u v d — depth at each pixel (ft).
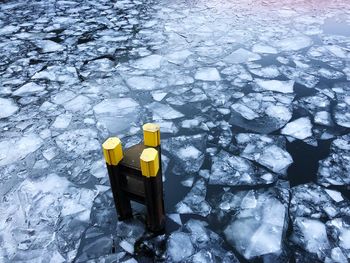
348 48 15.23
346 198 7.37
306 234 6.56
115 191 5.95
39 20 18.29
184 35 16.55
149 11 20.21
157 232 6.51
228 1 22.85
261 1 23.09
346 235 6.54
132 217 6.78
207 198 7.39
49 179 7.90
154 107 10.78
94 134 9.51
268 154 8.69
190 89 11.82
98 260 6.09
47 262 6.08
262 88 11.85
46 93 11.53
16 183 7.79
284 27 17.85
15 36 16.10
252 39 16.16
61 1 21.93
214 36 16.47
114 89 11.82
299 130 9.61
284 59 14.10
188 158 8.57
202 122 9.99
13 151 8.79
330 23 18.63
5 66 13.30
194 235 6.54
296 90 11.73
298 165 8.31
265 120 10.08
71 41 15.64
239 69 13.23
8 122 9.98
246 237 6.51
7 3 21.30
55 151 8.82
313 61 13.93
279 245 6.34
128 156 5.59
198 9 20.80
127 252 6.21
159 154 5.73
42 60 13.83
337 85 12.06
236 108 10.68
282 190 7.57
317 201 7.28
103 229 6.66
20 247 6.34
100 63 13.62
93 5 21.21
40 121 10.05
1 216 6.95
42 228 6.71
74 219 6.89
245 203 7.25
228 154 8.71
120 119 10.19
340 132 9.53
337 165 8.30
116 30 17.07
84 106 10.82
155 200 5.71
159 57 14.15
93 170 8.21
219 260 6.08
